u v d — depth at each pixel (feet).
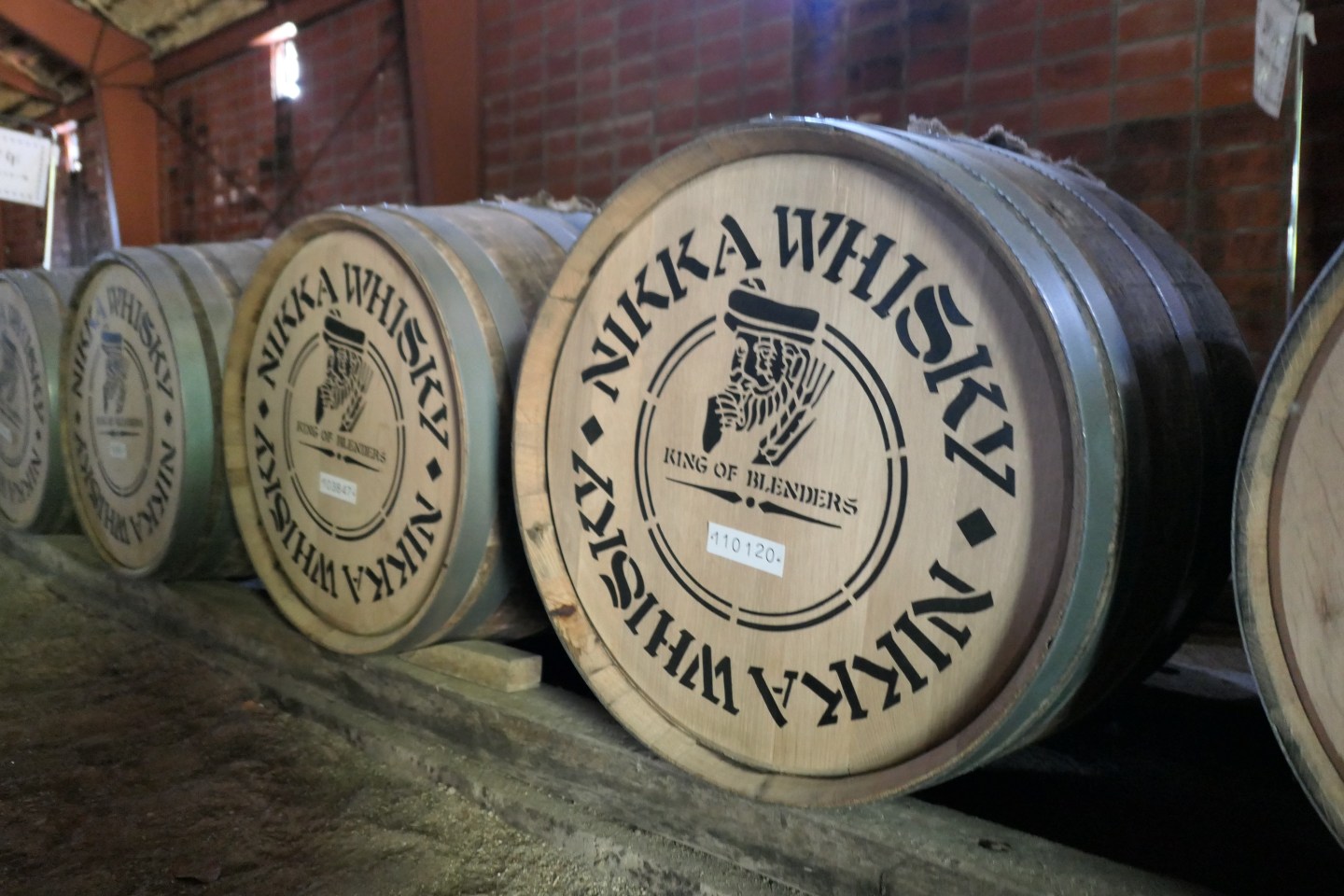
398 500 7.45
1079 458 4.06
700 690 5.79
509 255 7.47
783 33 12.89
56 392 12.21
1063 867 4.79
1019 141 7.13
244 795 7.20
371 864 6.31
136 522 10.53
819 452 5.16
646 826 6.16
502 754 7.02
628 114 14.76
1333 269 3.59
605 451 6.17
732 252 5.46
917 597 4.85
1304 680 3.81
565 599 6.39
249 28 21.24
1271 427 3.81
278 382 8.46
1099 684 5.14
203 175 23.84
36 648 10.34
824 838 5.32
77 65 24.03
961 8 11.28
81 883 6.12
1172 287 5.76
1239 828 6.21
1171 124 9.91
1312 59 9.06
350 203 19.74
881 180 4.85
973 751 4.49
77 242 29.96
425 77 16.24
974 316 4.56
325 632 8.19
